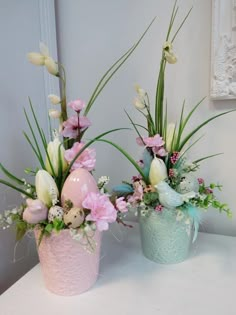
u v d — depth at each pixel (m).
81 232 0.49
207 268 0.63
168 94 0.81
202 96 0.78
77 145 0.55
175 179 0.61
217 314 0.48
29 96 0.82
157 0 0.79
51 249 0.52
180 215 0.59
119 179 0.91
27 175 0.81
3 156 0.74
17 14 0.77
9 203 0.74
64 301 0.53
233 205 0.80
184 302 0.52
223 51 0.71
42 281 0.60
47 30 0.87
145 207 0.62
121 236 0.80
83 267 0.54
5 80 0.74
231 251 0.70
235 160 0.78
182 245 0.64
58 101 0.60
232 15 0.70
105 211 0.49
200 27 0.75
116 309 0.50
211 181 0.81
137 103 0.66
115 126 0.89
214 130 0.78
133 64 0.84
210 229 0.83
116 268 0.64
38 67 0.85
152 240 0.64
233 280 0.58
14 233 0.77
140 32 0.82
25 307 0.52
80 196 0.50
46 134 0.89
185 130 0.80
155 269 0.63
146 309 0.50
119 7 0.83
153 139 0.61
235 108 0.75
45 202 0.50
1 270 0.74
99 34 0.87
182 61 0.78
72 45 0.91
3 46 0.73
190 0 0.75
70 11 0.89
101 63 0.88
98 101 0.90
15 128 0.78
